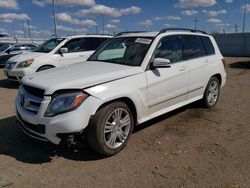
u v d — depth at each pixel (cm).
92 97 370
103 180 338
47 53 940
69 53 973
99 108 381
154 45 477
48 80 390
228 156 397
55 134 361
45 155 403
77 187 325
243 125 525
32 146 432
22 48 1741
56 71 441
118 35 572
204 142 446
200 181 335
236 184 328
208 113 598
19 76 916
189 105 654
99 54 543
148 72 451
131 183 332
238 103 691
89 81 381
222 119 560
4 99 757
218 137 467
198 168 364
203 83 591
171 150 418
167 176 346
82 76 396
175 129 503
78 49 998
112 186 326
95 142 378
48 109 361
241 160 385
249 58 2417
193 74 552
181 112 603
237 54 3042
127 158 393
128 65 457
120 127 408
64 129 355
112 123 395
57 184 331
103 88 384
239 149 421
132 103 426
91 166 372
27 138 463
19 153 409
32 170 362
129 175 349
